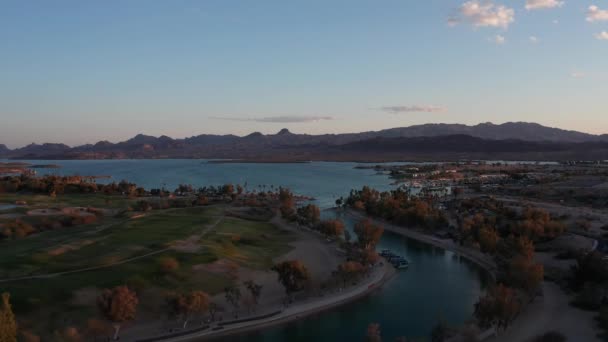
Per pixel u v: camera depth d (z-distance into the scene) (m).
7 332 61.22
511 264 99.31
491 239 127.25
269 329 82.62
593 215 190.00
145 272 98.06
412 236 171.75
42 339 70.81
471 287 108.69
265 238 152.88
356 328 83.88
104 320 76.69
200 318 84.19
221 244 129.88
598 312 86.12
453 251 146.75
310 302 94.88
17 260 103.81
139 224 158.25
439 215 181.12
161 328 79.31
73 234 143.00
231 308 88.88
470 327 78.62
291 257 128.12
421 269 125.19
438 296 101.88
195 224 162.38
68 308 80.31
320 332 81.88
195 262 107.69
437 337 74.25
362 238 137.75
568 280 103.31
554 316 86.00
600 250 131.00
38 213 185.50
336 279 104.69
